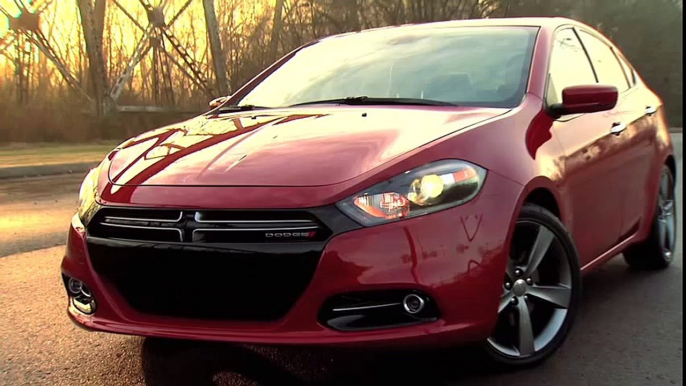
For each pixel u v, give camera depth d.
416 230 2.63
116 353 3.51
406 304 2.63
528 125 3.33
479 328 2.74
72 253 3.04
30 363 3.40
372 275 2.56
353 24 25.98
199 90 24.08
